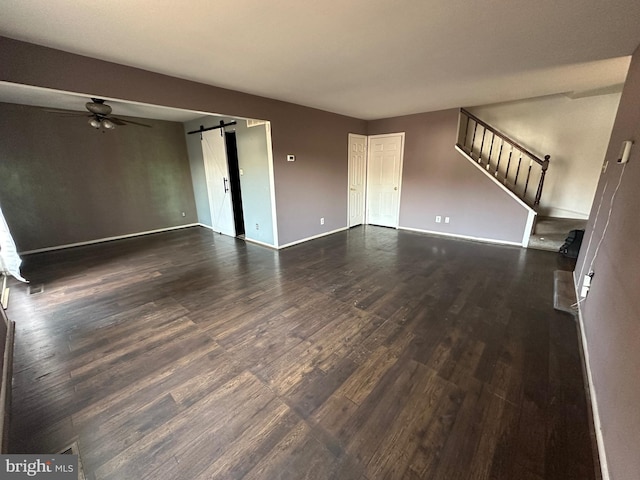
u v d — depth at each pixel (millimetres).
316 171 5031
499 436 1399
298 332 2318
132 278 3502
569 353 2008
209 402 1639
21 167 4344
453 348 2082
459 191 4988
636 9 1726
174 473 1261
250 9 1688
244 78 3016
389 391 1698
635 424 1018
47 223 4652
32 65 2102
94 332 2352
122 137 5320
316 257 4215
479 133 5656
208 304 2816
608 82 3318
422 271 3572
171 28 1903
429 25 1924
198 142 5820
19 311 2703
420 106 4598
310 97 3939
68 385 1774
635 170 1687
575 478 1202
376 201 6223
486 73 2957
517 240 4531
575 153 5000
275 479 1229
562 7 1714
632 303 1315
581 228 4500
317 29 1954
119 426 1489
